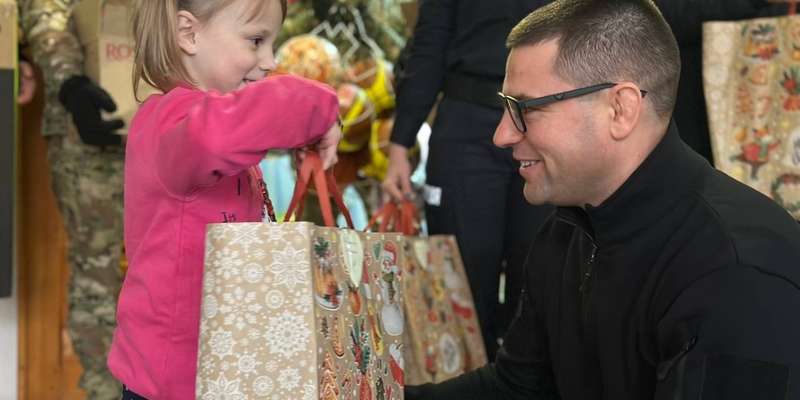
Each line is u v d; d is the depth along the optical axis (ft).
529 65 5.24
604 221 5.17
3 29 8.75
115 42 8.96
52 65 9.03
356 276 5.00
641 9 5.22
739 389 4.56
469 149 9.04
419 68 9.49
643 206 5.08
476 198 9.03
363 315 5.03
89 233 9.34
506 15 8.86
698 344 4.64
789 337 4.61
